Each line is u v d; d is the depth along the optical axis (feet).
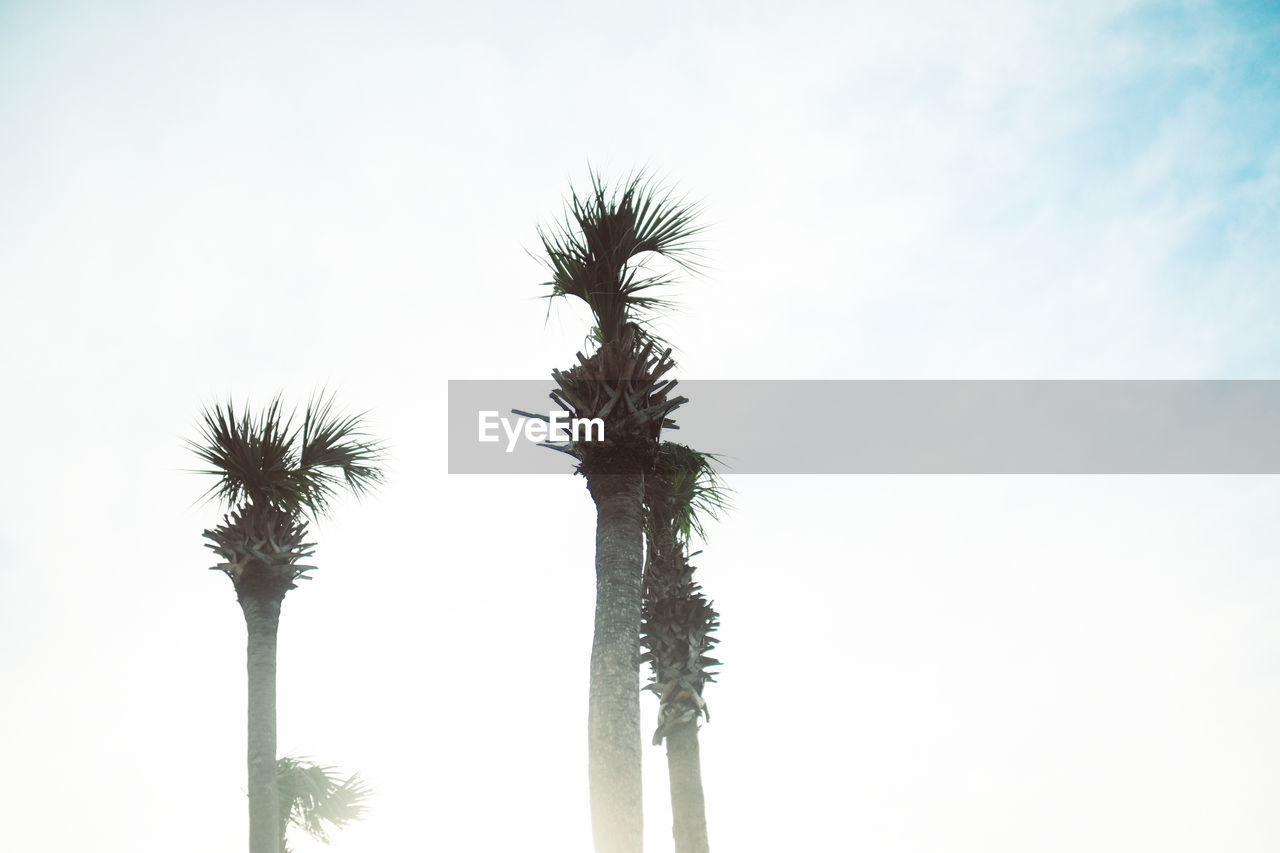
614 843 27.53
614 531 32.86
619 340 35.45
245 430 51.47
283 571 49.32
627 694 30.07
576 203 37.63
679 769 39.27
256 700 46.26
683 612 41.83
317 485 53.31
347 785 56.29
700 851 37.65
